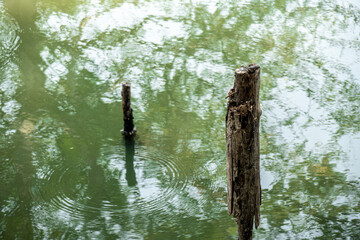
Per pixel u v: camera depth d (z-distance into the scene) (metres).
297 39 15.74
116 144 10.80
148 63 14.14
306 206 9.03
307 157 10.45
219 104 12.26
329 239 8.20
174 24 16.67
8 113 11.70
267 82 13.24
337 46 15.26
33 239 8.14
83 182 9.63
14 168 9.95
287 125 11.55
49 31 15.84
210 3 18.62
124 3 18.36
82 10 17.55
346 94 12.74
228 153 6.02
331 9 18.23
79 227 8.45
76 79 13.24
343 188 9.51
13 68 13.64
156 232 8.34
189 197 9.24
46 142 10.81
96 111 11.96
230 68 13.88
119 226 8.49
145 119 11.68
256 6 18.44
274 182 9.70
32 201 9.08
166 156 10.42
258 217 6.33
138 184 9.59
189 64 14.11
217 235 8.23
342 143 10.91
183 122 11.60
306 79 13.41
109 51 14.75
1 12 16.95
